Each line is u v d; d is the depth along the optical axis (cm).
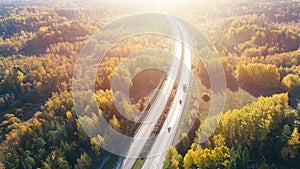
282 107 7106
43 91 10500
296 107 8100
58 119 7781
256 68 9588
